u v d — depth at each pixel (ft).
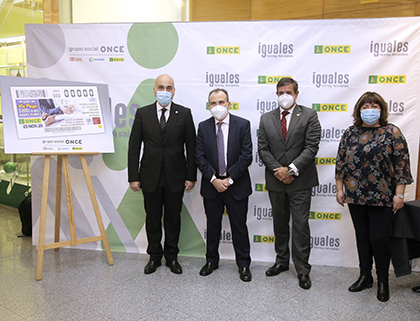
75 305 6.59
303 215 7.55
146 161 7.91
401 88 8.32
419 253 7.27
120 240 9.73
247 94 8.87
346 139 7.27
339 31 8.41
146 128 7.91
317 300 6.89
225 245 9.28
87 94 8.63
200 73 8.98
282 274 8.19
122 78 9.27
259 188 9.03
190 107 9.09
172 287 7.42
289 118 7.62
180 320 6.09
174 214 8.18
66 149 8.19
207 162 7.78
